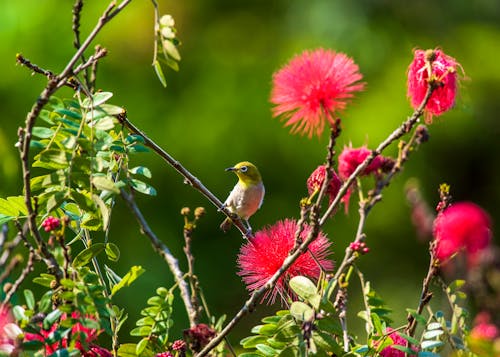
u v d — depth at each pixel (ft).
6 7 61.67
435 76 16.31
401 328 17.49
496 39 72.02
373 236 64.03
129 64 64.23
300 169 62.90
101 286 15.48
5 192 34.50
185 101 64.69
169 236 59.93
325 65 18.10
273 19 69.67
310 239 15.57
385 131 62.69
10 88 60.29
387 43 67.67
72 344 14.99
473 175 70.33
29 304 15.52
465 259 21.35
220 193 62.13
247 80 65.46
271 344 16.60
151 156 61.36
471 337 16.67
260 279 18.15
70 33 62.49
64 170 15.61
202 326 16.69
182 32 68.23
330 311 16.10
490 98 70.08
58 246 15.60
